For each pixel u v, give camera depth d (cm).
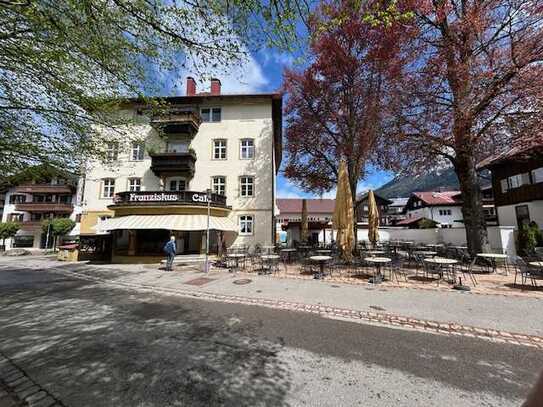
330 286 980
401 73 1387
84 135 741
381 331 562
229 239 2291
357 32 1557
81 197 2508
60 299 878
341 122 1914
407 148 1447
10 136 655
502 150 1297
